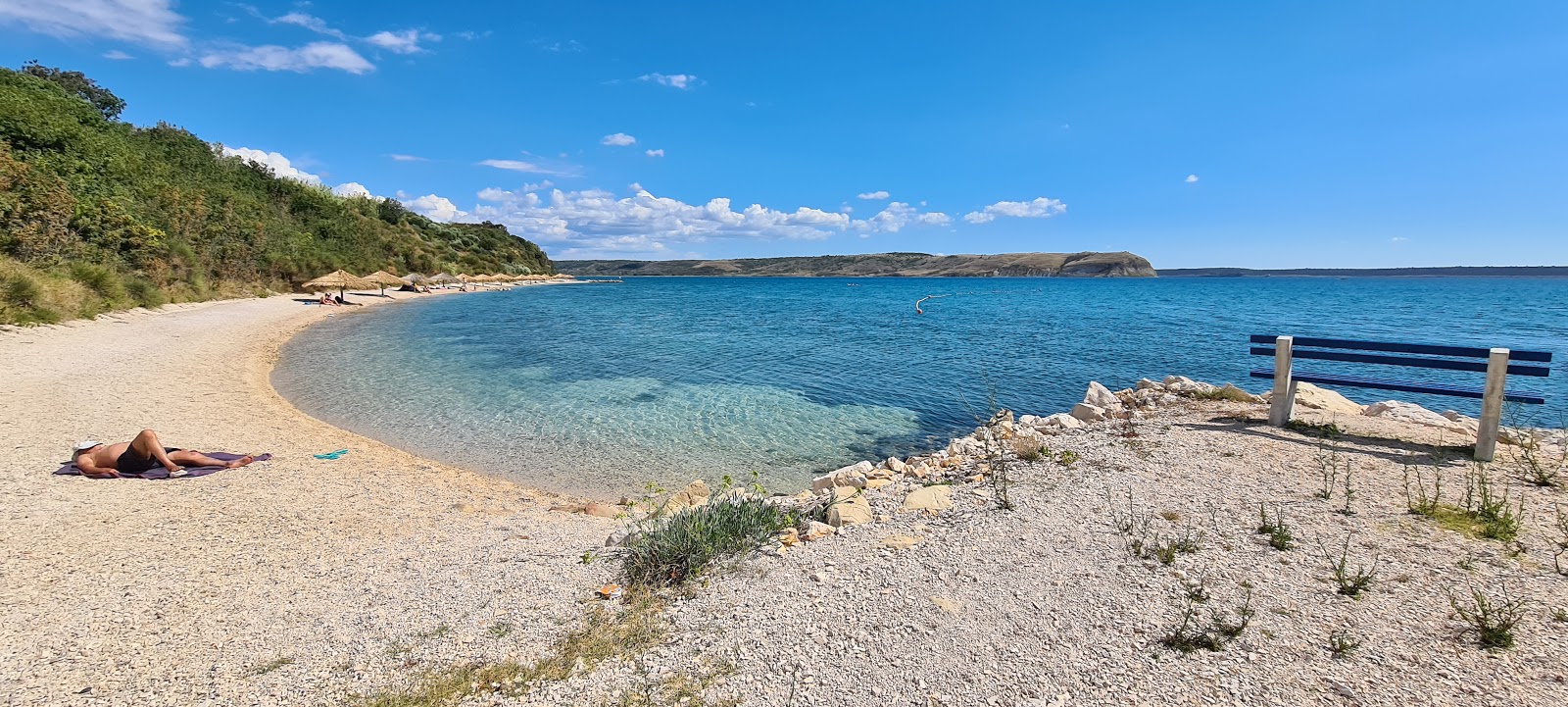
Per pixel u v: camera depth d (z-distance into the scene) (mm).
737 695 3092
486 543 5484
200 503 6266
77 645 3635
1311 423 7434
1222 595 3832
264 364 16672
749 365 19625
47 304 17375
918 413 13195
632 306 54125
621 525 6215
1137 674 3141
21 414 9023
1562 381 16062
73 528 5410
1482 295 76250
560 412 12867
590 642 3645
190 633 3805
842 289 107062
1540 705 2766
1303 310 48688
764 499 6500
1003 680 3145
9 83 38188
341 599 4289
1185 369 18734
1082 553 4500
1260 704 2881
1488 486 5359
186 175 45375
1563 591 3682
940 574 4305
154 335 17891
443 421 11852
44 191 21094
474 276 85938
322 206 63656
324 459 8453
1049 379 16984
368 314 36031
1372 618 3508
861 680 3189
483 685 3246
